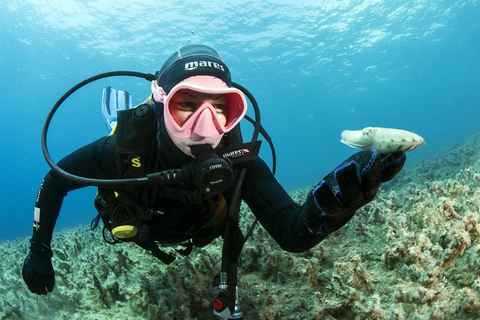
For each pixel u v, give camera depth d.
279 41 15.64
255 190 0.75
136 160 0.73
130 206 0.77
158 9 11.96
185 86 0.63
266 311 0.82
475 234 0.89
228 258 0.73
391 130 0.42
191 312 0.92
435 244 0.93
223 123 0.71
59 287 1.13
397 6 14.02
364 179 0.41
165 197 0.73
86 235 2.48
